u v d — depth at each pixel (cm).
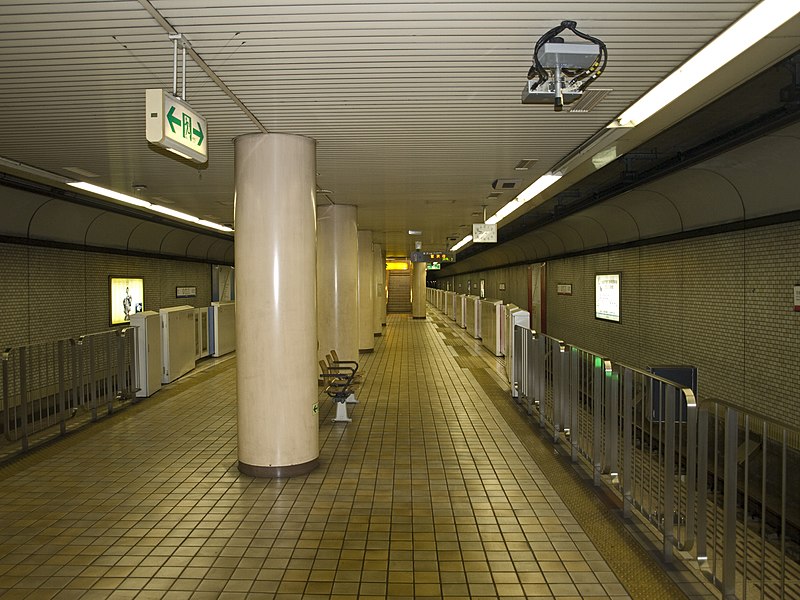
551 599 343
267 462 566
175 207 1109
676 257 985
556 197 1220
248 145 576
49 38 361
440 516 466
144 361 959
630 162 831
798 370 677
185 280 1727
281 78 430
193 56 389
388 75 425
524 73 422
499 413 845
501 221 1442
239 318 579
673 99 481
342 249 1158
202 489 532
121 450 660
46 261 1046
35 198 923
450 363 1390
